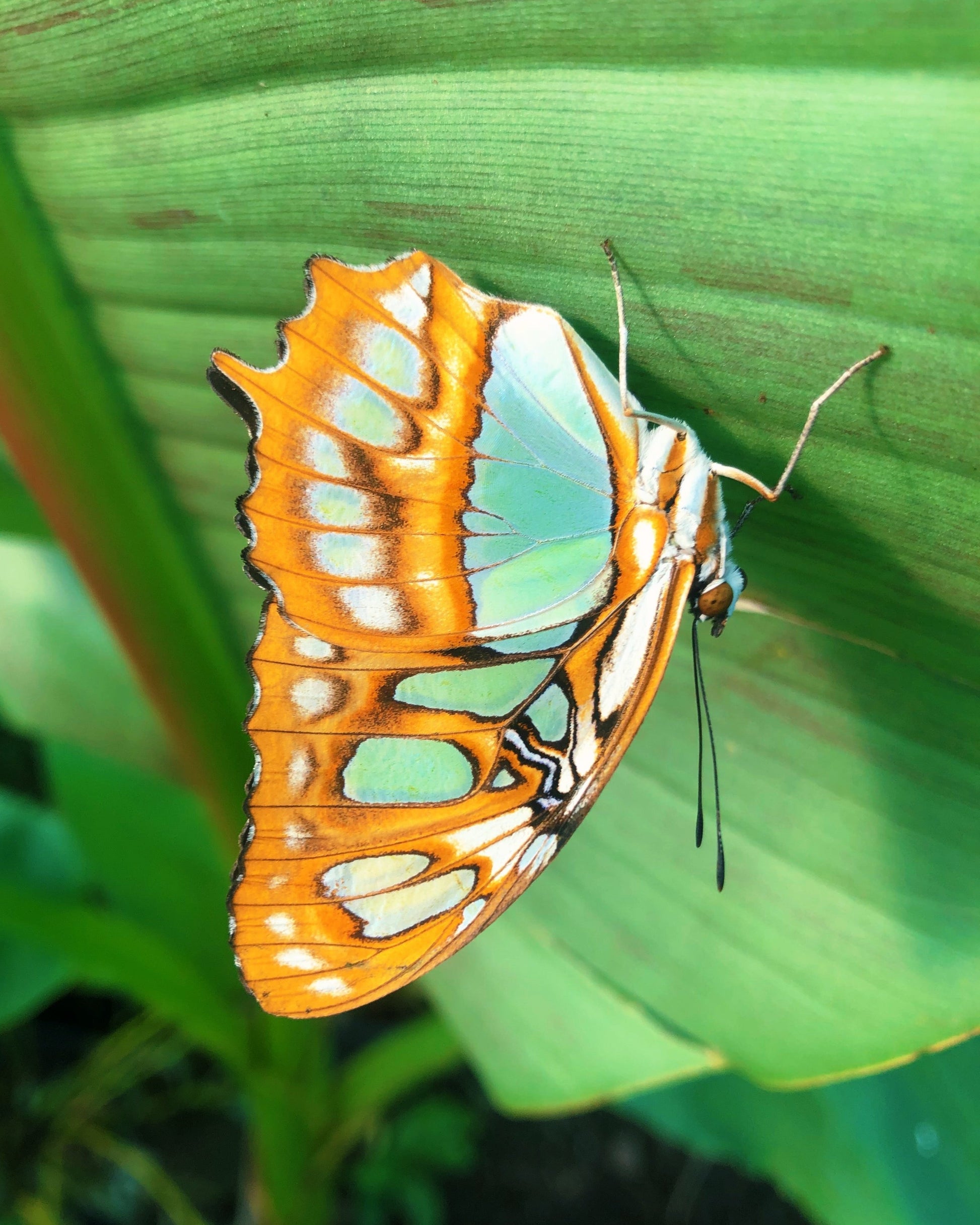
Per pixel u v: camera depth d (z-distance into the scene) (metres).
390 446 0.17
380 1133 0.34
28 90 0.18
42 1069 0.35
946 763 0.19
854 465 0.18
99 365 0.20
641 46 0.16
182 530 0.21
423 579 0.18
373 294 0.17
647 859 0.21
